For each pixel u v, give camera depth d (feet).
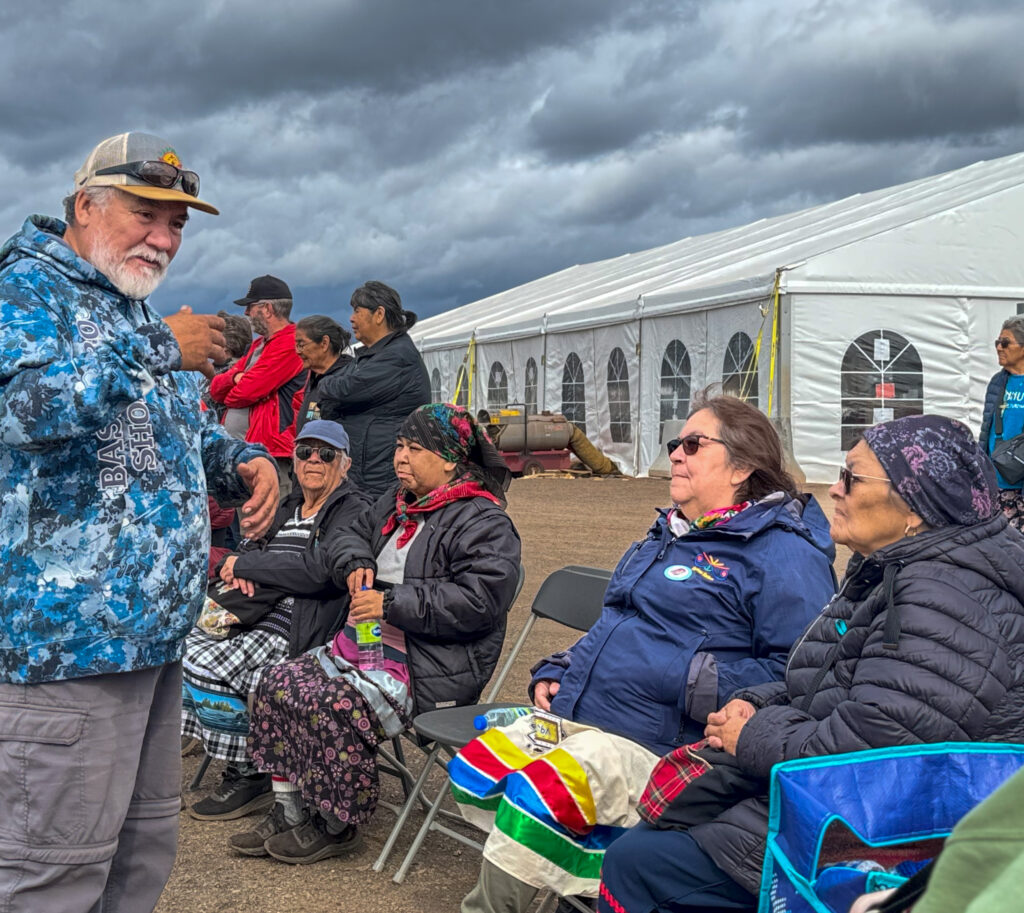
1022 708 6.92
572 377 61.72
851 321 45.73
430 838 12.42
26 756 7.20
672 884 7.77
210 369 7.46
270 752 11.81
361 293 18.99
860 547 7.82
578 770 8.98
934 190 61.21
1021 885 2.81
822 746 7.19
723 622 9.58
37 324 6.81
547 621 23.07
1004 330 23.35
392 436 19.07
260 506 8.66
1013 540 7.46
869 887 5.74
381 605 11.50
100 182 7.29
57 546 7.11
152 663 7.51
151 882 8.35
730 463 9.93
